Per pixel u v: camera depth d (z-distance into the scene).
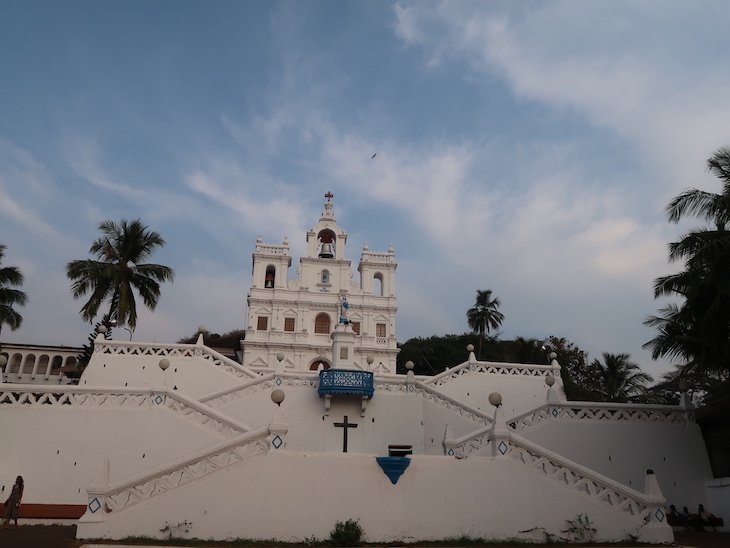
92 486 10.59
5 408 15.39
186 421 15.81
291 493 11.13
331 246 60.16
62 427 15.41
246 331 52.94
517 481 11.95
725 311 15.71
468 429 19.64
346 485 11.36
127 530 10.41
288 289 54.94
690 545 12.05
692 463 17.16
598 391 45.84
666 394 44.84
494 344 63.56
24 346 46.53
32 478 14.74
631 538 11.59
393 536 11.11
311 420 20.05
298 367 51.28
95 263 30.09
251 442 11.64
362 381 20.34
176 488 10.85
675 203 16.36
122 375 22.39
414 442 20.12
